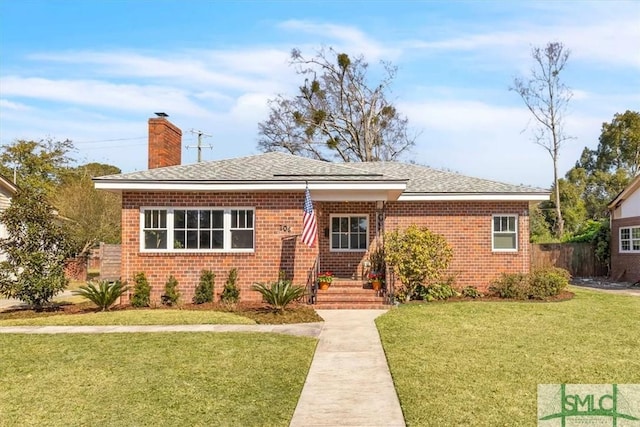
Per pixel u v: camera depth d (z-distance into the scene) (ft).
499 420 21.09
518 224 64.80
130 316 45.55
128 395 24.31
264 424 20.86
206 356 31.50
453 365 29.43
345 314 48.52
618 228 93.97
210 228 55.36
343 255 66.80
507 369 28.50
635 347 33.83
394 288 58.29
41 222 52.34
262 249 55.01
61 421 21.20
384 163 82.38
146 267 54.90
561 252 101.96
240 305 51.75
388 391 25.31
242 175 55.93
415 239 55.72
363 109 142.10
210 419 21.34
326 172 57.57
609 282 89.10
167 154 66.90
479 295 60.23
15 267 50.93
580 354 31.89
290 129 144.77
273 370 28.58
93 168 153.89
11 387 25.63
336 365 30.19
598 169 195.42
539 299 57.52
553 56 135.54
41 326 42.14
